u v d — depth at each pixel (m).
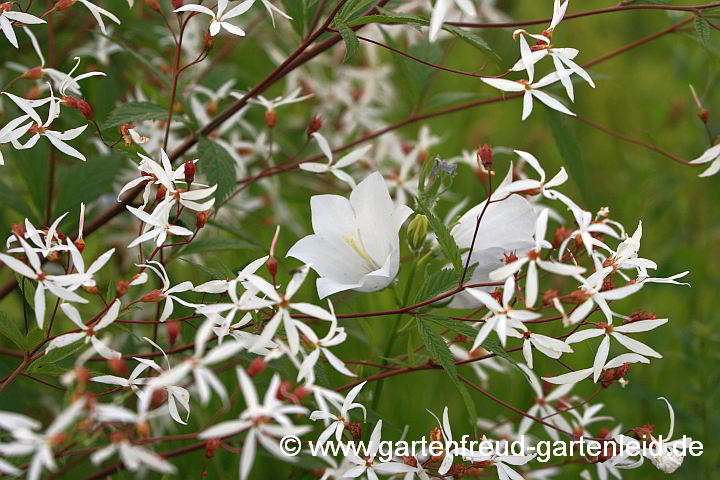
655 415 0.82
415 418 0.81
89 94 0.84
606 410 0.82
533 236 0.67
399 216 0.67
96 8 0.70
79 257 0.65
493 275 0.63
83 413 0.61
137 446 0.61
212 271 0.68
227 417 0.77
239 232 0.74
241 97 0.74
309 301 0.80
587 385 0.82
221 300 0.69
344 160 0.74
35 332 0.66
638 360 0.66
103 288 0.79
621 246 0.66
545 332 0.82
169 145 0.79
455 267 0.66
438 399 0.82
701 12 0.70
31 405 0.76
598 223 0.65
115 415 0.60
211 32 0.69
